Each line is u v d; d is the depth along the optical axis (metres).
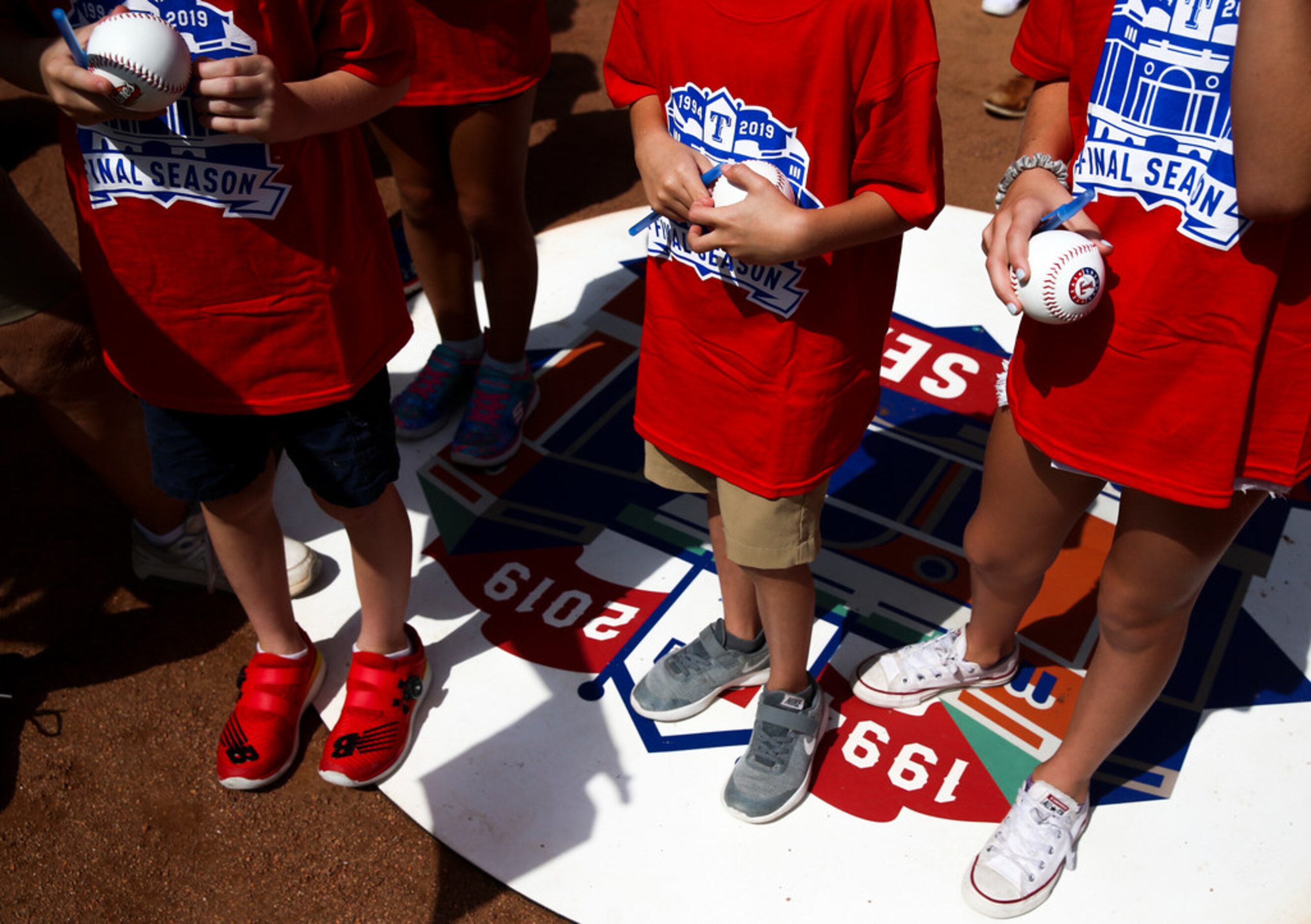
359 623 2.63
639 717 2.39
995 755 2.30
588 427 3.16
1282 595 2.61
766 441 1.78
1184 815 2.17
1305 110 1.16
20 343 2.18
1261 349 1.41
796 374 1.70
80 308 2.25
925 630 2.56
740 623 2.29
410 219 2.83
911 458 3.01
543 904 2.07
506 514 2.90
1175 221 1.38
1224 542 1.62
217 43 1.55
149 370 1.83
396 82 1.74
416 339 3.51
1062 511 1.86
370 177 1.90
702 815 2.20
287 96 1.55
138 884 2.14
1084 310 1.44
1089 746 1.95
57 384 2.26
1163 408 1.49
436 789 2.27
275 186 1.66
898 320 3.50
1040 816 2.04
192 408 1.85
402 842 2.20
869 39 1.42
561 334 3.49
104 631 2.64
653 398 1.95
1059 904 2.03
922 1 1.41
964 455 3.02
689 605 2.64
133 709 2.47
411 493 2.96
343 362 1.85
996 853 2.03
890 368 3.31
